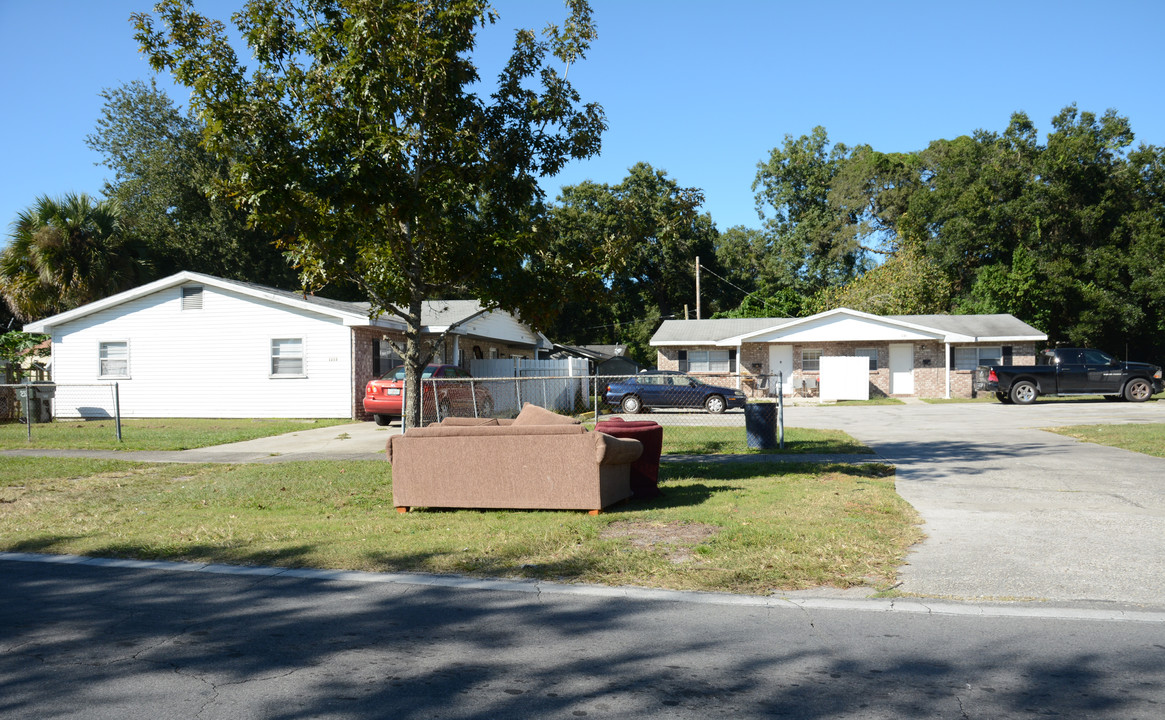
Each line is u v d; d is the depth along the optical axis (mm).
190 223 39438
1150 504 8227
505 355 32281
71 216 28656
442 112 9758
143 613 5172
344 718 3490
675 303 56594
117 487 10750
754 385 32625
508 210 10742
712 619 4891
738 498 8766
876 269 43031
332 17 9727
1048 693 3688
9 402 21562
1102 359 25094
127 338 22984
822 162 55969
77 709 3605
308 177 8633
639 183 47312
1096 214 39156
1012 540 6680
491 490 8469
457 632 4711
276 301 21969
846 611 5000
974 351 31969
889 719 3424
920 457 12352
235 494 9969
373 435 17531
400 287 10555
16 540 7500
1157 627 4605
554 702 3652
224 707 3625
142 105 40812
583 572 5973
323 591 5656
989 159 44344
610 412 24141
